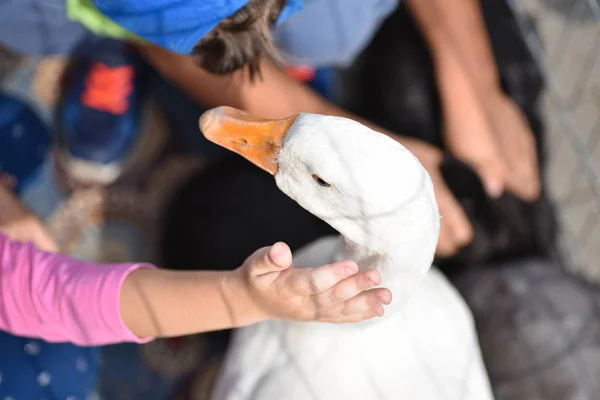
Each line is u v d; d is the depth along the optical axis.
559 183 2.18
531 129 2.01
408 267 1.03
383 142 0.93
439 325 1.30
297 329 1.24
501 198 1.82
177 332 1.14
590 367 1.58
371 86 2.05
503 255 1.80
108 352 1.85
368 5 1.62
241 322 1.08
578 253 2.06
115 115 2.00
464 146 1.88
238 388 1.33
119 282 1.15
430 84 1.98
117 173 2.04
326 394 1.23
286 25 1.51
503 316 1.65
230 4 1.02
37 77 2.07
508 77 2.04
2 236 1.29
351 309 0.91
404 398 1.24
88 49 1.84
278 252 0.86
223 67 1.13
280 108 1.62
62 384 1.54
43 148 1.99
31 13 1.59
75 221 1.98
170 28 1.09
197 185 1.90
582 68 2.29
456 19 1.95
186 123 2.12
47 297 1.20
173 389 1.87
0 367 1.43
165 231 1.89
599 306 1.67
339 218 1.01
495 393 1.62
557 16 2.30
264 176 1.88
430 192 0.96
